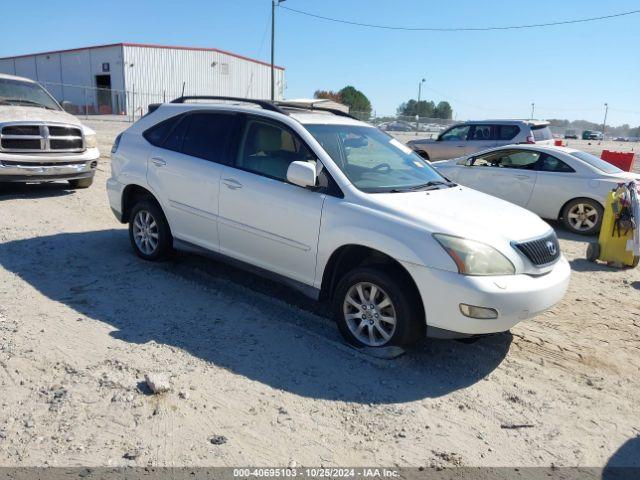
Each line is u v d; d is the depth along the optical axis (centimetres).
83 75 4853
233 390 373
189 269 612
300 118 514
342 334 453
